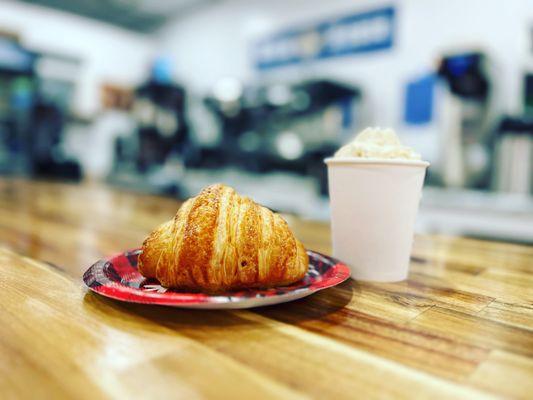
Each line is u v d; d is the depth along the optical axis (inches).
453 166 53.7
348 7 68.4
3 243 17.9
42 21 87.6
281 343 8.4
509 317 10.2
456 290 12.4
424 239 21.3
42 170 84.7
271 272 10.5
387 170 12.2
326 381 7.0
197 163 78.8
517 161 48.6
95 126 99.5
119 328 9.0
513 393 6.8
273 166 64.9
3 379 6.8
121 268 12.4
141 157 85.7
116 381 6.8
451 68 49.2
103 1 86.2
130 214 27.3
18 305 10.2
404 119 62.7
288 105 63.8
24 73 78.2
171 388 6.7
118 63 101.9
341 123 63.9
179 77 101.4
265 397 6.5
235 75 88.8
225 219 10.4
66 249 16.9
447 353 8.2
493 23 54.1
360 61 67.9
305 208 58.3
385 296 11.6
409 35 61.8
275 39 80.0
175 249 10.3
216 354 7.9
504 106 53.7
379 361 7.8
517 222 45.5
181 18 99.0
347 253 13.4
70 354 7.7
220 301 9.1
